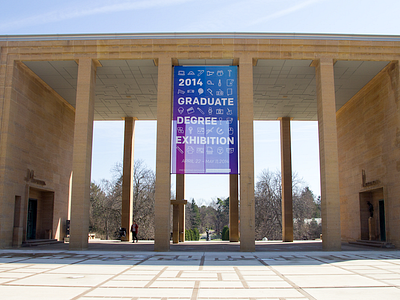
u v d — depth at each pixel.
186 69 20.28
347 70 21.25
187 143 19.61
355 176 25.81
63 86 24.02
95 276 9.83
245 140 18.70
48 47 19.97
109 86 23.98
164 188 18.30
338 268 11.52
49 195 25.53
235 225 27.98
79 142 18.88
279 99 26.28
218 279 9.40
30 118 22.05
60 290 7.93
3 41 20.14
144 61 20.09
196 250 18.45
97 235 54.28
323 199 18.77
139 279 9.37
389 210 20.91
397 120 20.11
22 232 20.78
